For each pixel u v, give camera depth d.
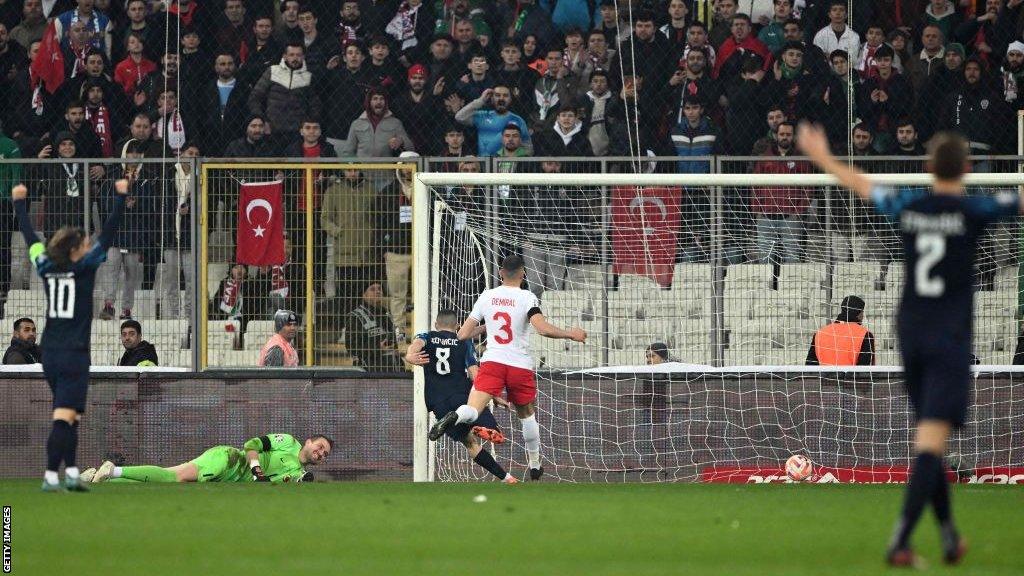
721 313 50.03
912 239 18.45
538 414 47.78
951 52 56.25
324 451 45.19
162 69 57.00
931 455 17.59
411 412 47.69
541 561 19.14
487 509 27.72
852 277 50.31
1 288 50.72
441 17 58.06
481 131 55.97
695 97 55.66
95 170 50.09
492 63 57.91
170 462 47.72
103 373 47.84
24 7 58.69
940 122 55.88
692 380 47.75
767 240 50.16
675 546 21.05
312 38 57.03
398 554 19.98
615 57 56.50
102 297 50.38
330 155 55.38
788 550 20.53
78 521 24.80
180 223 49.78
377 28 57.84
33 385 47.34
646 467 47.59
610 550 20.50
